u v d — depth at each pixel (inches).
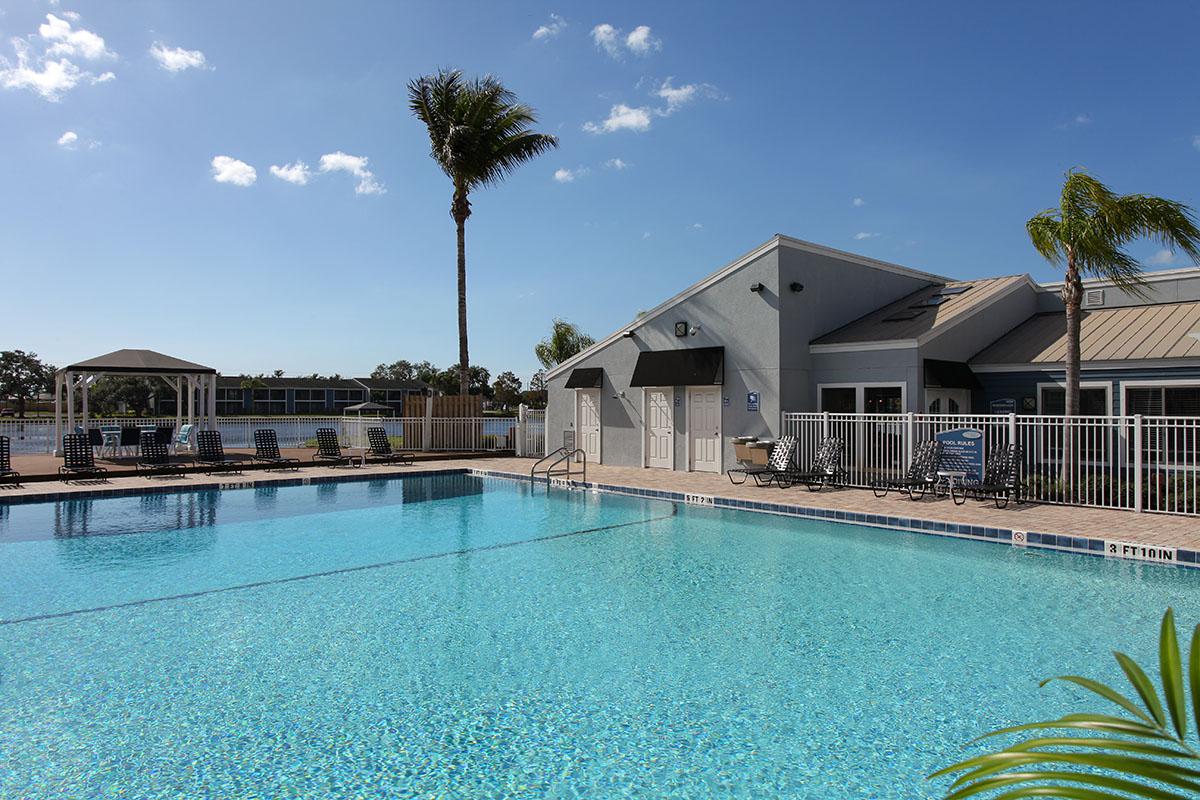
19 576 357.7
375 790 168.4
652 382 761.0
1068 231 511.2
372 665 243.9
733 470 634.2
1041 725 70.0
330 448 853.8
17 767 177.8
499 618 293.6
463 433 1015.6
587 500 602.2
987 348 712.4
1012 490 495.2
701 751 186.2
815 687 224.5
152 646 261.9
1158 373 578.9
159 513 537.6
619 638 269.4
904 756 183.2
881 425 598.5
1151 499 490.6
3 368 2687.0
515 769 177.8
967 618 287.9
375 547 423.5
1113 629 273.1
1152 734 62.7
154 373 856.9
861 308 764.0
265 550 415.8
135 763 180.1
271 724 201.3
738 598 318.3
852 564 376.5
